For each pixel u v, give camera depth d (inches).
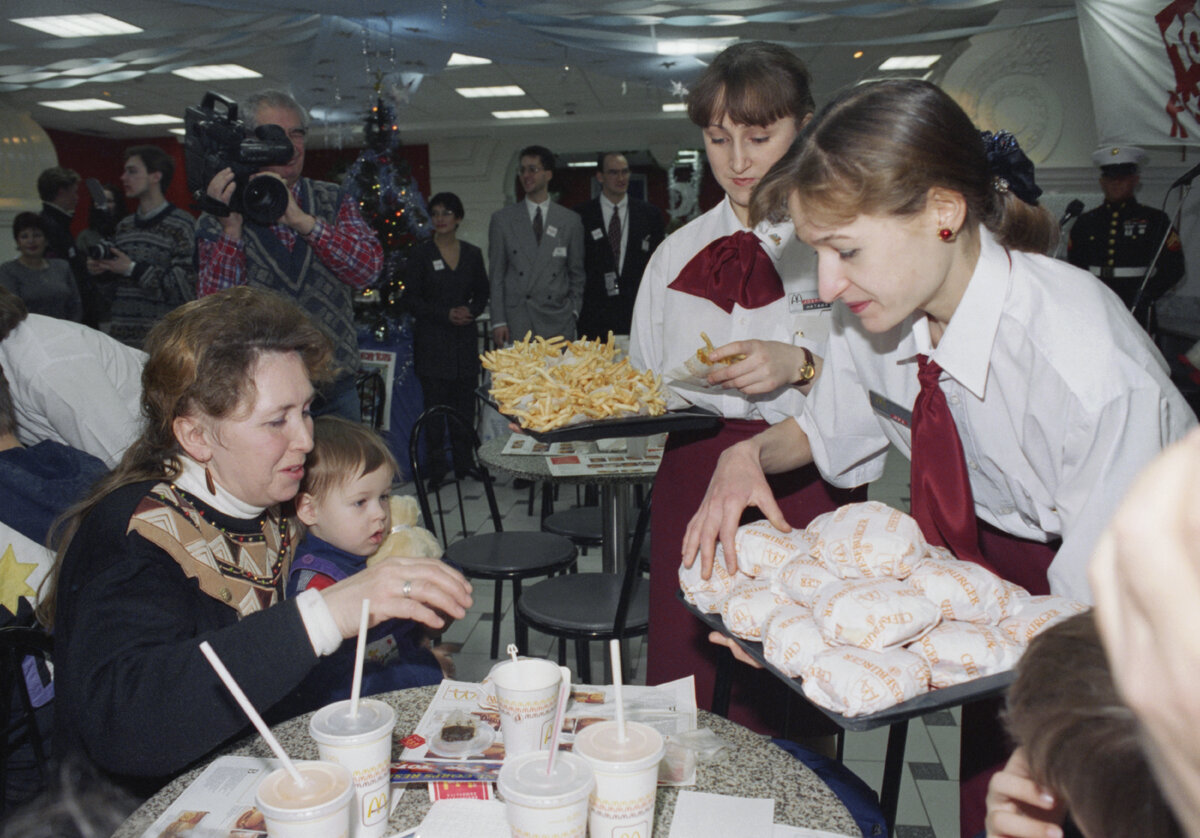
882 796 55.2
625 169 233.8
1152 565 11.8
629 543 115.2
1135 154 219.6
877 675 38.1
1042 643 25.1
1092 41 253.4
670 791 41.7
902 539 43.7
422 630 71.9
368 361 205.6
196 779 43.1
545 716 42.4
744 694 75.3
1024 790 32.5
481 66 382.3
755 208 47.4
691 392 77.5
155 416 50.4
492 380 84.4
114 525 48.4
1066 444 45.4
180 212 174.4
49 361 80.2
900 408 58.1
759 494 53.2
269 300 50.9
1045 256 49.0
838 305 59.6
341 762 37.4
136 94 438.0
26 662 68.9
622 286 238.5
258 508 52.7
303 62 319.0
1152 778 20.5
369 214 226.8
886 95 41.6
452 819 39.8
